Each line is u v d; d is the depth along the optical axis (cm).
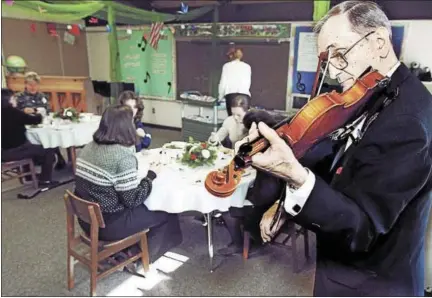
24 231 267
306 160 87
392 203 61
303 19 450
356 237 64
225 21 512
